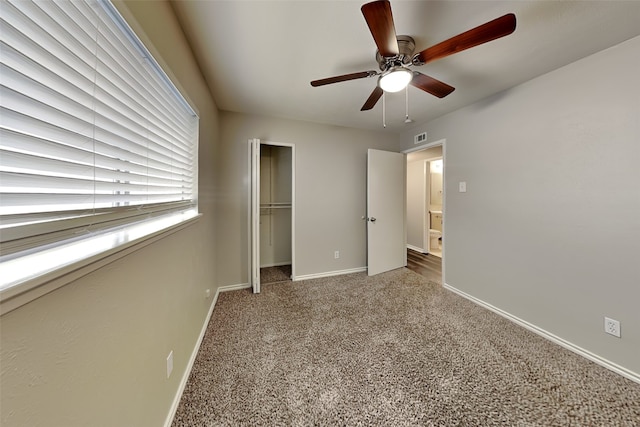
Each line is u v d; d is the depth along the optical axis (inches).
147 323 36.8
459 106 102.7
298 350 67.6
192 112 64.9
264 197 152.6
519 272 82.5
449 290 112.0
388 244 140.7
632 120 57.7
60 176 22.7
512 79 78.7
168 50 46.5
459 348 68.8
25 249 18.8
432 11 50.9
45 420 19.0
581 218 66.9
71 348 21.8
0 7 17.6
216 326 79.9
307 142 124.5
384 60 59.1
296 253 124.6
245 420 46.4
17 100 18.9
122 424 29.7
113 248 26.7
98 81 28.0
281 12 50.9
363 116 116.2
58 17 22.3
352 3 48.8
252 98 95.0
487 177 93.7
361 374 58.5
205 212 79.4
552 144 73.2
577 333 67.6
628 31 55.6
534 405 49.9
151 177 43.3
